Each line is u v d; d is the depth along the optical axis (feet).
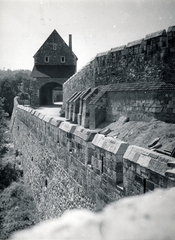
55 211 36.88
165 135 33.91
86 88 67.67
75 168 29.71
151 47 43.96
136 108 43.91
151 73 44.06
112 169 20.15
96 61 59.52
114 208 9.52
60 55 154.71
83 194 26.94
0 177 72.43
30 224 44.14
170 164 13.99
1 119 134.31
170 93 38.34
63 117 84.23
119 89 48.75
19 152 90.07
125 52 50.44
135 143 36.06
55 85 161.48
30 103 144.77
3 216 47.32
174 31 41.06
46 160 45.80
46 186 44.75
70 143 31.94
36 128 57.62
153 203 9.52
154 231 7.82
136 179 16.93
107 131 45.42
